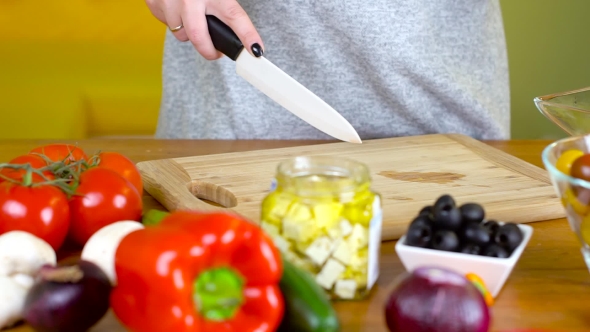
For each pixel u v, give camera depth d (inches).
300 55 49.9
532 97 81.3
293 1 48.0
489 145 47.1
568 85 80.2
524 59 80.1
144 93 77.6
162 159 41.7
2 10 82.7
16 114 75.8
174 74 55.0
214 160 41.6
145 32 81.7
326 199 27.2
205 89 53.4
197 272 24.6
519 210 34.6
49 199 30.0
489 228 28.7
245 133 52.5
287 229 27.1
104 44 81.7
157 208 36.7
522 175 39.2
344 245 27.4
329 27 48.4
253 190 37.2
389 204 35.3
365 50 48.2
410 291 24.7
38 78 78.2
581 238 27.9
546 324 27.1
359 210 27.5
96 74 79.2
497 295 28.6
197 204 34.9
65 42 81.7
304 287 25.0
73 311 25.4
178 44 54.2
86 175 31.8
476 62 51.4
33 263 27.5
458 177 39.0
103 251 27.9
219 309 24.9
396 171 39.9
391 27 47.7
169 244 24.3
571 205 27.5
